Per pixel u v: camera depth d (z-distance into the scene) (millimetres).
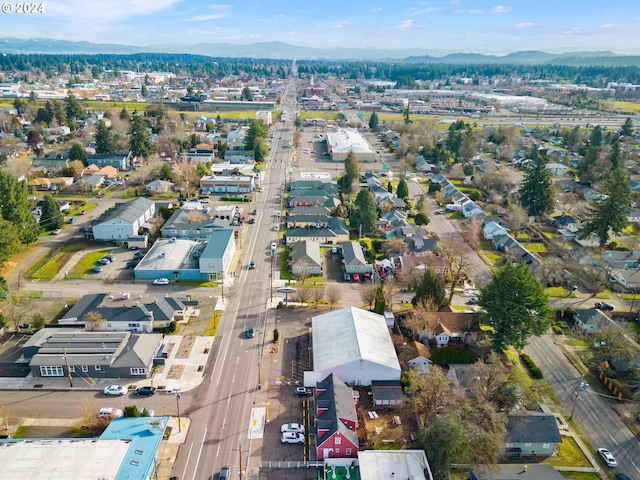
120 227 118625
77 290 95875
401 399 68500
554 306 97250
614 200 121375
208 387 70375
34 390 68875
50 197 124312
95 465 52875
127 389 69500
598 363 79875
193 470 56375
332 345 76312
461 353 76500
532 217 146000
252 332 83250
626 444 63719
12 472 51406
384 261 111188
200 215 129000
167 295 95062
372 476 54562
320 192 157875
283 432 61906
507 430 61031
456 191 164750
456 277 97438
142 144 194125
